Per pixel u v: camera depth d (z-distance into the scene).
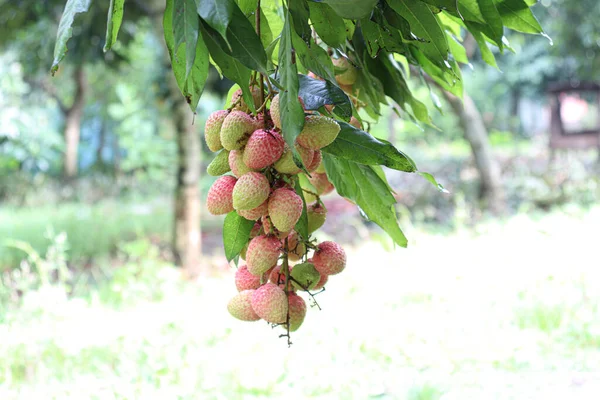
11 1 7.21
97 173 18.56
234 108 1.34
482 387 3.66
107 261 8.11
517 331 4.51
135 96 16.58
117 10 1.20
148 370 3.97
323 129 1.17
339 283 5.88
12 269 7.68
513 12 1.45
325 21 1.31
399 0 1.31
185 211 7.21
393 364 4.03
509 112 26.58
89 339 4.46
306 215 1.33
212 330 4.57
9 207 13.45
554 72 20.16
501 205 9.45
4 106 13.09
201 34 1.15
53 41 8.59
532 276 5.61
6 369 3.97
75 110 17.00
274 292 1.25
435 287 5.50
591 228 7.52
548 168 11.64
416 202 10.30
